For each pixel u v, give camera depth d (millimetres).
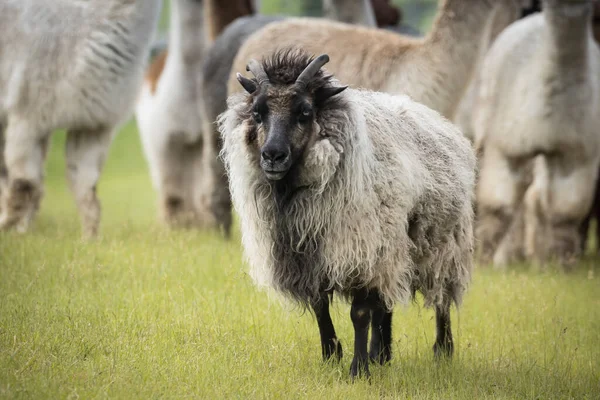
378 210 19109
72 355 18812
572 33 31953
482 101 35500
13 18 34156
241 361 19484
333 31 33312
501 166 34625
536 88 33094
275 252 19797
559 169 34438
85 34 33219
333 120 18812
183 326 21750
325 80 19000
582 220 37500
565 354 22281
